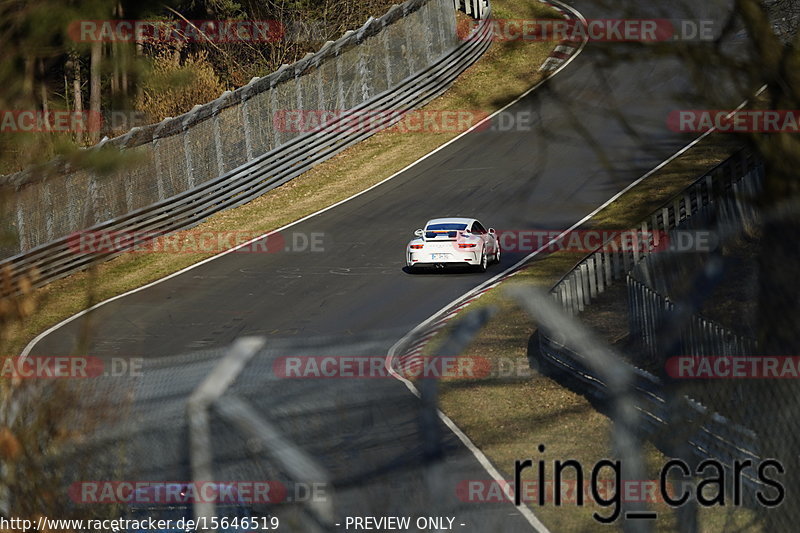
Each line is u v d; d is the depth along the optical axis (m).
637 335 46.69
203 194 112.06
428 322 68.81
